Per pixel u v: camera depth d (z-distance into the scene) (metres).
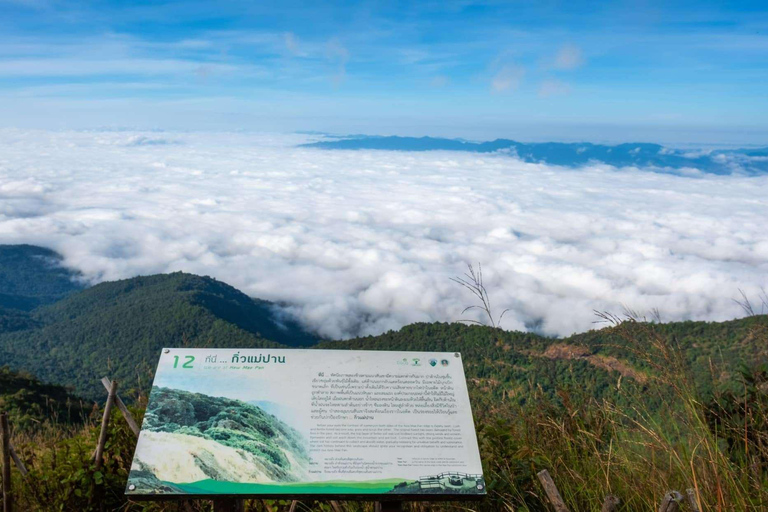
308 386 2.57
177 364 2.62
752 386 2.94
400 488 2.27
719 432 2.92
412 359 2.73
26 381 21.12
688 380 2.90
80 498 3.01
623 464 2.79
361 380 2.62
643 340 3.05
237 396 2.50
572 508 2.72
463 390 2.63
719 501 2.29
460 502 2.80
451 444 2.42
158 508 2.82
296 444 2.36
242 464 2.27
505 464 2.88
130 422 2.99
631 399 2.93
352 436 2.41
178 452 2.29
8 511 2.92
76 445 3.22
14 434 3.89
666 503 1.86
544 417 3.19
